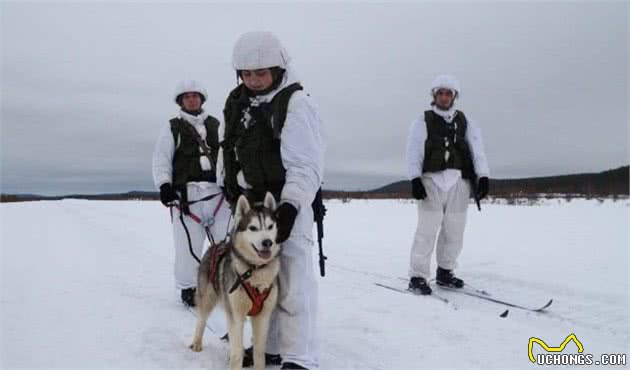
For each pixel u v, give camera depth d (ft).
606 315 18.29
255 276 12.25
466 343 15.67
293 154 12.64
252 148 13.20
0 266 26.73
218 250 14.44
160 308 19.08
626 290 20.93
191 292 19.35
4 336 15.83
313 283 13.44
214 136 20.11
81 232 42.55
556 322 17.75
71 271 25.64
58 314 18.12
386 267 27.17
